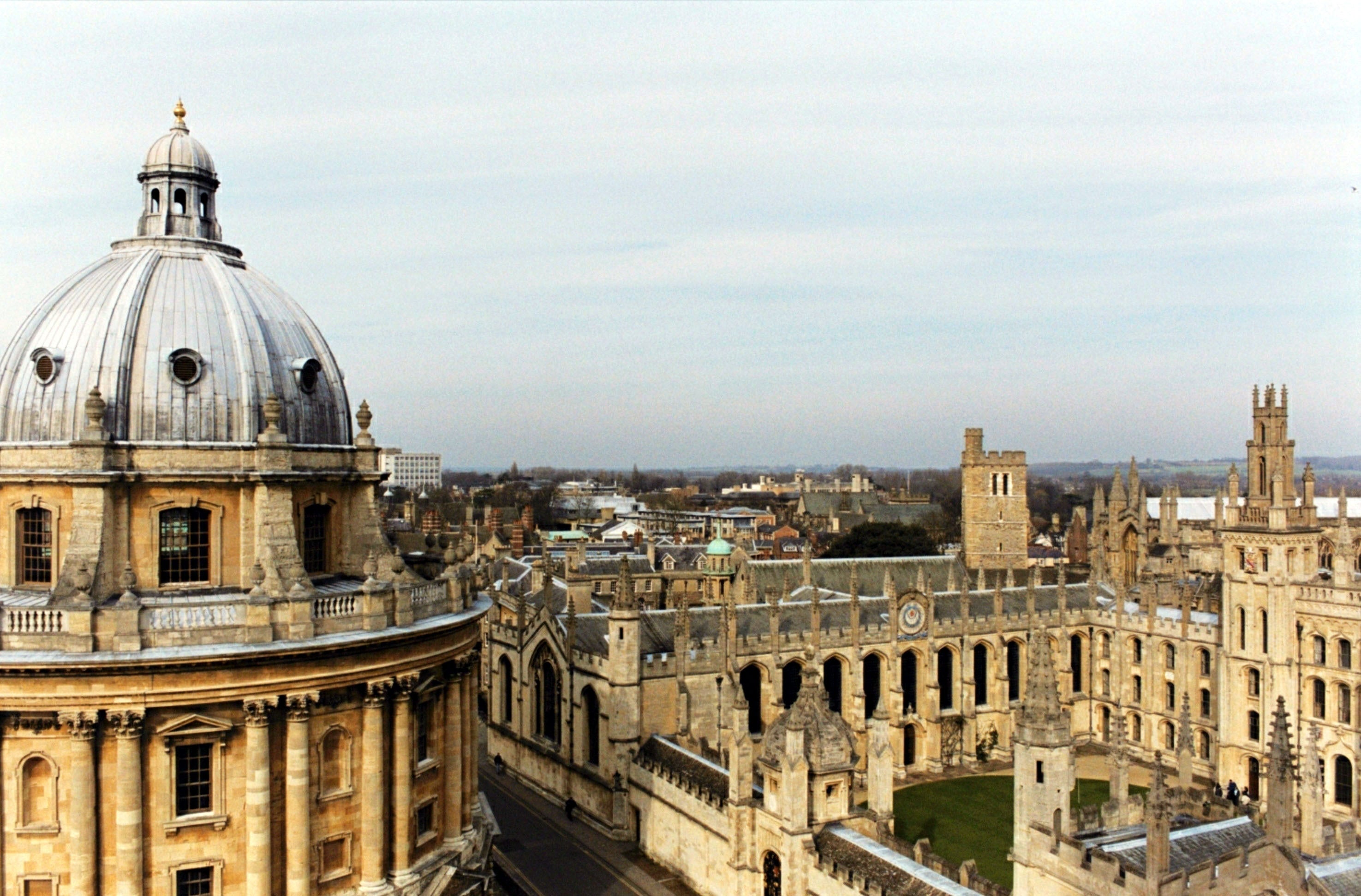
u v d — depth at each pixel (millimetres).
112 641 56500
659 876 88125
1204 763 119500
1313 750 69125
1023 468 191750
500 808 108562
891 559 154250
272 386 66938
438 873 68688
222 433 64188
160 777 57531
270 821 59531
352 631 63344
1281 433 109250
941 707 125188
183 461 62375
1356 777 99438
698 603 169750
